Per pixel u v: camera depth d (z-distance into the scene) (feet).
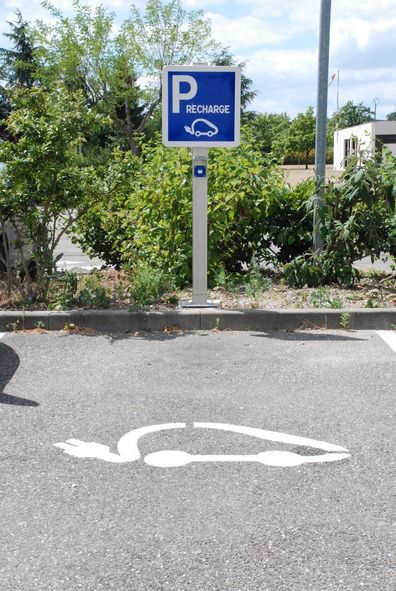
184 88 23.00
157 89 133.28
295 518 10.55
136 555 9.59
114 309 23.93
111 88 132.77
